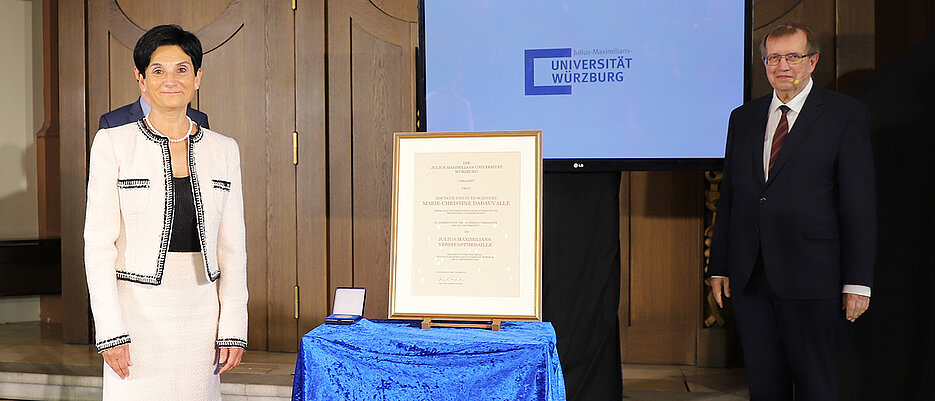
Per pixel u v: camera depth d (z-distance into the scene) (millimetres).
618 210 3160
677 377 3586
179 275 1899
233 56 4055
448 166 1900
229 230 2006
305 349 1765
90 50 4168
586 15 3195
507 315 1804
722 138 3156
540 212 1837
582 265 3105
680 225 3764
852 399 2883
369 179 3961
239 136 4066
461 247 1858
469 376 1688
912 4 3309
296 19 3980
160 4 4102
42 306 5156
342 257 4008
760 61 3576
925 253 2352
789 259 2457
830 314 2432
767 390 2594
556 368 1794
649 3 3158
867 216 2350
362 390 1735
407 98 3906
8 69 5246
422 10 3293
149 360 1863
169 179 1878
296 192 4023
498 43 3262
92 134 4176
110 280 1829
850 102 2434
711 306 3719
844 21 3494
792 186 2449
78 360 3812
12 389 3547
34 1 5270
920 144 2410
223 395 3395
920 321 2383
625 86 3191
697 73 3150
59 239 5035
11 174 5270
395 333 1799
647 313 3820
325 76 3986
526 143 1877
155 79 1873
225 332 1972
